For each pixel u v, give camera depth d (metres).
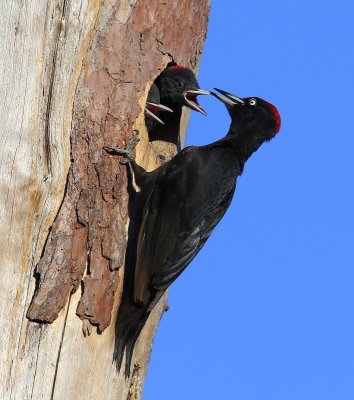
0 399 9.73
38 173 10.28
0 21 10.30
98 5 11.12
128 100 11.48
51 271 10.20
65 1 10.62
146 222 11.84
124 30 11.45
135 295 11.34
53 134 10.40
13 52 10.28
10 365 9.87
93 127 10.88
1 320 9.84
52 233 10.30
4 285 9.90
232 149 13.34
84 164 10.70
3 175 10.05
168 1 12.39
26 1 10.37
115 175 11.16
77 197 10.56
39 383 10.11
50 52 10.48
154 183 12.05
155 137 13.54
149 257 11.73
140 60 11.74
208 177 12.50
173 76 13.19
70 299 10.50
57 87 10.45
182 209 12.23
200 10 13.38
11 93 10.22
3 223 10.00
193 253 12.27
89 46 10.96
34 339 10.11
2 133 10.13
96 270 10.73
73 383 10.48
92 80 10.94
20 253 10.05
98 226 10.80
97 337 10.82
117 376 11.21
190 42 13.19
